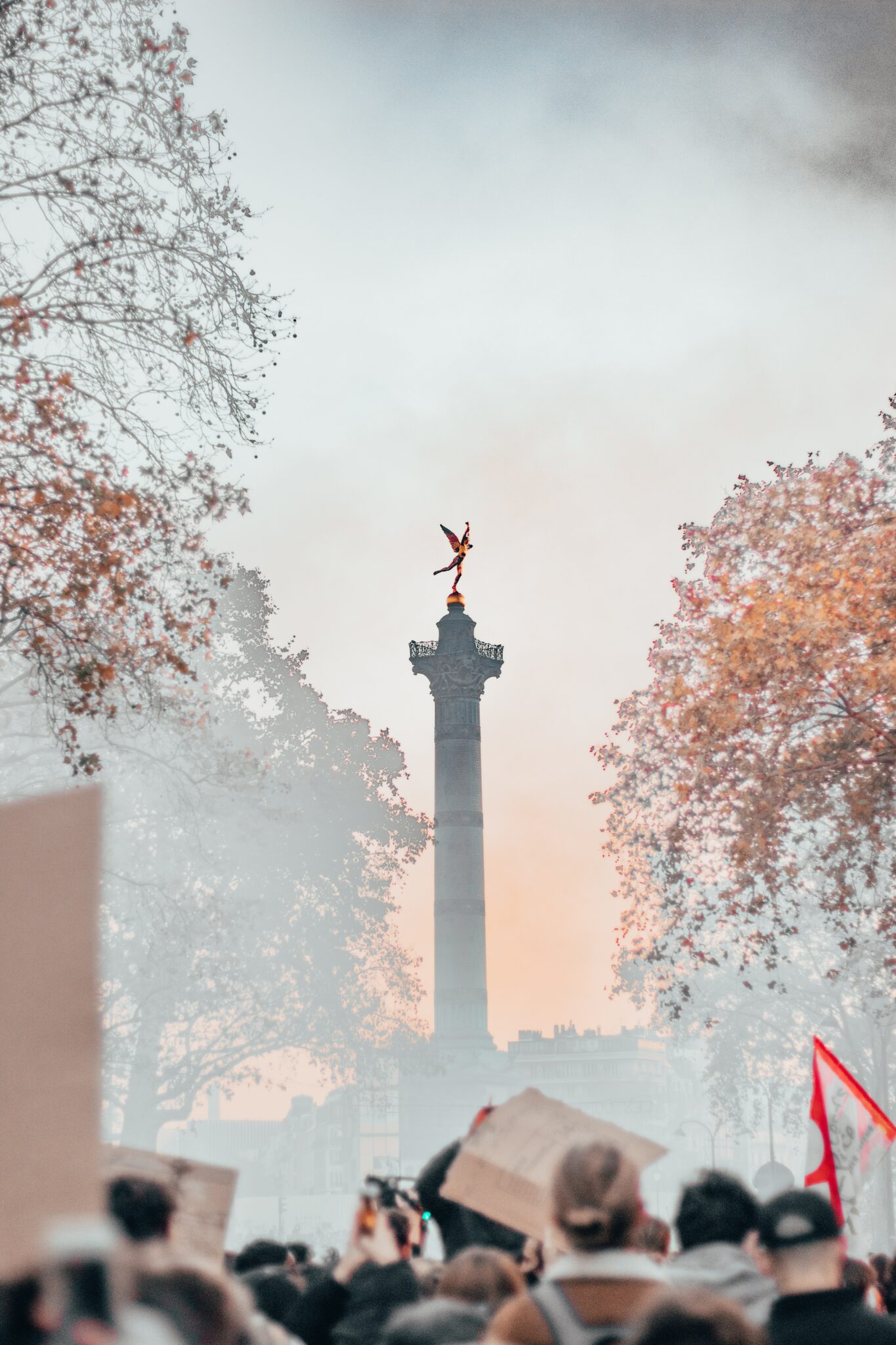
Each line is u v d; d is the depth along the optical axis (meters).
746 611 28.91
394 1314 5.33
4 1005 3.42
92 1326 3.14
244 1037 64.88
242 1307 4.20
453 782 105.50
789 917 61.00
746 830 31.17
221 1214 6.07
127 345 23.27
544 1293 4.70
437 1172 7.77
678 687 30.91
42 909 3.46
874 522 29.59
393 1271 6.27
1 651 25.45
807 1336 5.17
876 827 31.39
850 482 29.97
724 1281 6.10
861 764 30.53
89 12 22.67
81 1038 3.43
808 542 29.50
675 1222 6.51
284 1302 7.39
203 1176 6.14
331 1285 6.27
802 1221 5.33
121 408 23.55
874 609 27.95
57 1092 3.40
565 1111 6.63
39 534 22.17
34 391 22.12
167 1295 4.07
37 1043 3.41
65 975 3.44
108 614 23.73
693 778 32.06
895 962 36.69
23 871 3.46
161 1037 61.31
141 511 22.98
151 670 24.64
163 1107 66.12
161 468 23.92
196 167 23.48
